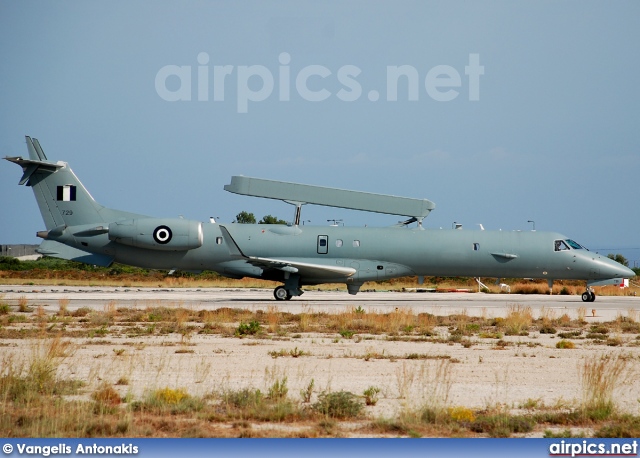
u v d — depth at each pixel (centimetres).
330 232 16038
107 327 10038
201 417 4712
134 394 5384
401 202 17912
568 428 4697
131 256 15950
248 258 14712
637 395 5638
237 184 17938
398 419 4706
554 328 10494
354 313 11744
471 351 7944
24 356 6956
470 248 16038
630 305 15700
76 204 16062
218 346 8119
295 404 5031
